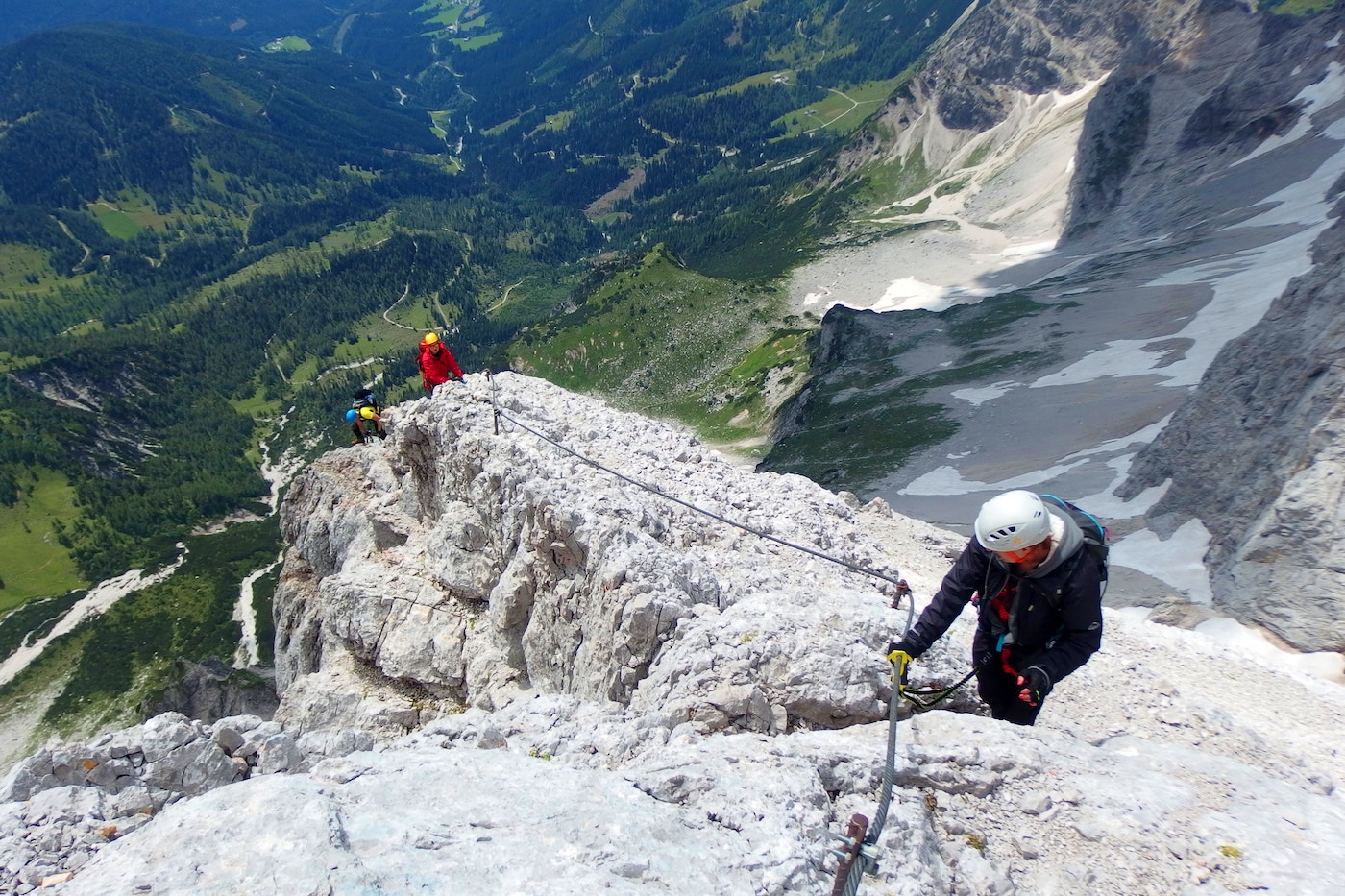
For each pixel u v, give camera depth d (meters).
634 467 22.62
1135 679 15.94
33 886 6.66
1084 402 89.19
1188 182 178.62
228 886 5.65
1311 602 32.59
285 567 34.25
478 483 23.44
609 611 15.96
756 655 12.10
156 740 9.23
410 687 24.28
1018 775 9.26
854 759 8.95
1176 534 46.88
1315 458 35.69
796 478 28.67
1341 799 12.45
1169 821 8.73
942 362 122.56
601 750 10.40
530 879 6.09
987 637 9.49
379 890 5.75
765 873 6.70
